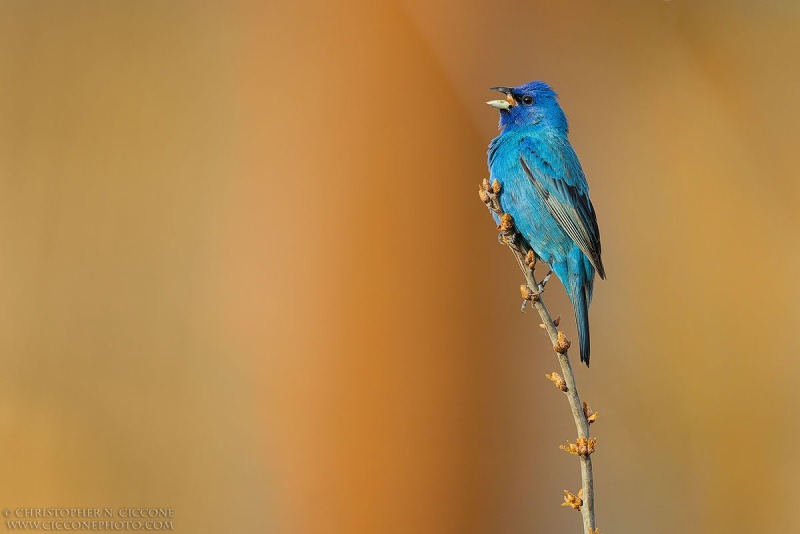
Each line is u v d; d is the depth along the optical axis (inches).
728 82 660.7
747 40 666.2
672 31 669.9
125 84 574.2
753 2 668.1
